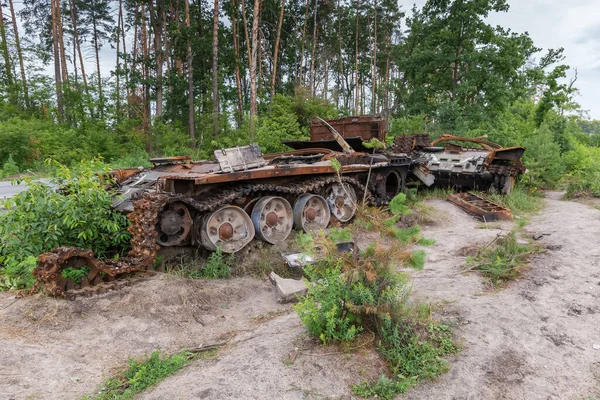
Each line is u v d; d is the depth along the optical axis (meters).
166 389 3.13
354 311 3.50
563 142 21.94
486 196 11.38
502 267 5.34
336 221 7.62
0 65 31.22
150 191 5.96
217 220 5.94
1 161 19.67
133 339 4.01
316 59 41.19
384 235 3.60
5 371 3.27
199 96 28.56
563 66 25.50
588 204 10.82
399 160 10.09
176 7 28.25
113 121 26.53
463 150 13.01
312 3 37.22
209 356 3.73
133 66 31.83
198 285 5.06
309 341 3.63
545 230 7.76
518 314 4.16
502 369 3.33
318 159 7.99
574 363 3.45
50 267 4.48
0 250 5.56
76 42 37.09
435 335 3.72
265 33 37.59
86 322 4.18
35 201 5.43
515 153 11.41
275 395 2.95
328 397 2.94
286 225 6.75
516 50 24.44
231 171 5.90
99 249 5.78
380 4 39.12
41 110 28.22
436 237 7.80
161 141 23.20
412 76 28.41
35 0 35.56
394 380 3.16
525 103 33.31
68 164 20.61
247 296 5.16
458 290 4.77
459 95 26.44
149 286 4.79
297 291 5.06
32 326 4.00
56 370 3.40
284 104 21.16
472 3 24.45
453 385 3.13
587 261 5.66
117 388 3.26
